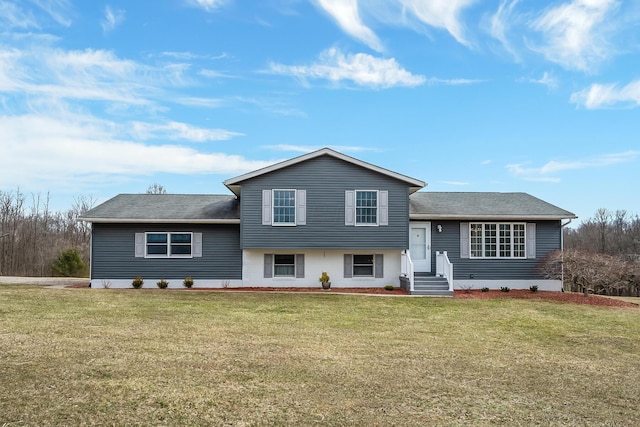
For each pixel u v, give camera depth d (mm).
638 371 8695
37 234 43656
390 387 7262
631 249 41719
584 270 19641
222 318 13164
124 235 20703
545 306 16906
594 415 6316
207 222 20562
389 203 20344
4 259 41562
